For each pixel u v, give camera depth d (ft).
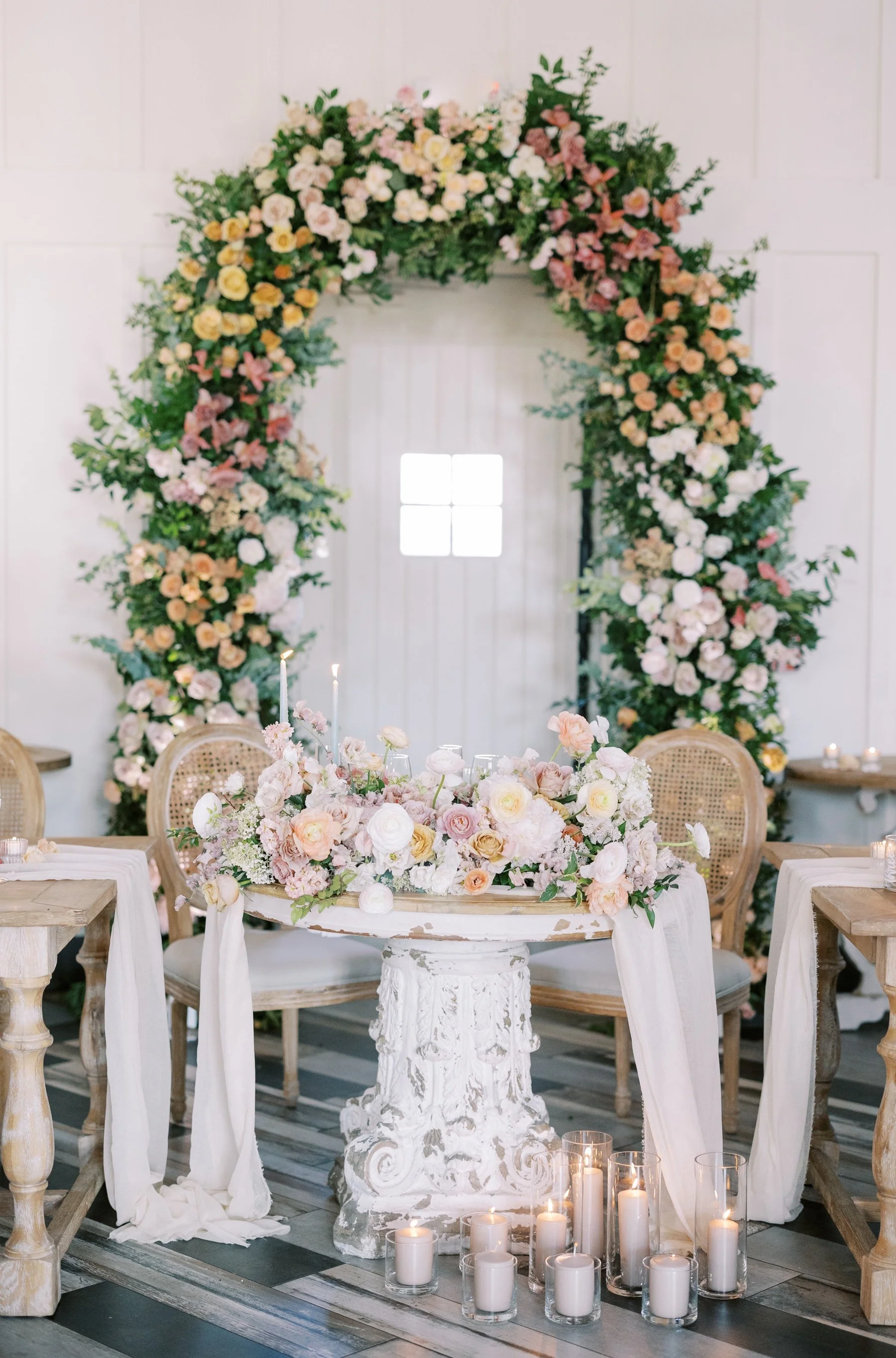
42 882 9.45
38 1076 8.72
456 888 9.04
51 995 16.25
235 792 9.98
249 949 11.80
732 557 15.76
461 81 16.42
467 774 9.86
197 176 16.35
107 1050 9.88
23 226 16.30
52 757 15.49
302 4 16.30
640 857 9.09
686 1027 9.73
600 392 15.80
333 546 17.15
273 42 16.29
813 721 16.89
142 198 16.30
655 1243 9.04
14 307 16.35
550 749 17.33
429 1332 8.39
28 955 8.60
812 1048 9.91
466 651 17.31
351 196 15.21
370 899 8.85
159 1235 9.68
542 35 16.43
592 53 16.46
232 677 15.55
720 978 11.55
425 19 16.37
